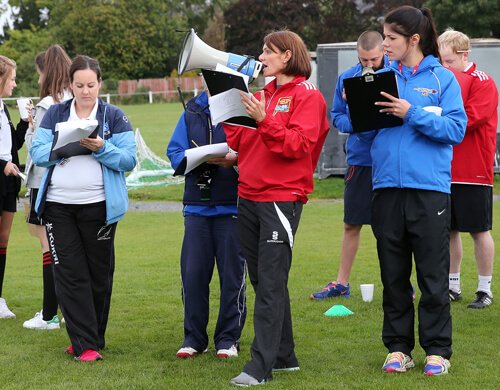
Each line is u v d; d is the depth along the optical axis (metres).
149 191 19.70
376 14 66.94
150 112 51.28
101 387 5.85
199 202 6.59
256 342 5.86
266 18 69.12
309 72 6.05
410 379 5.91
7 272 10.84
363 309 8.32
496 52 19.33
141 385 5.88
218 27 68.81
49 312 7.75
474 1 52.69
